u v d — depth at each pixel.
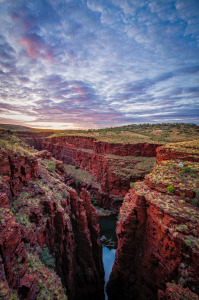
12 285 7.58
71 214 21.62
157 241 15.03
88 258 21.22
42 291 9.37
